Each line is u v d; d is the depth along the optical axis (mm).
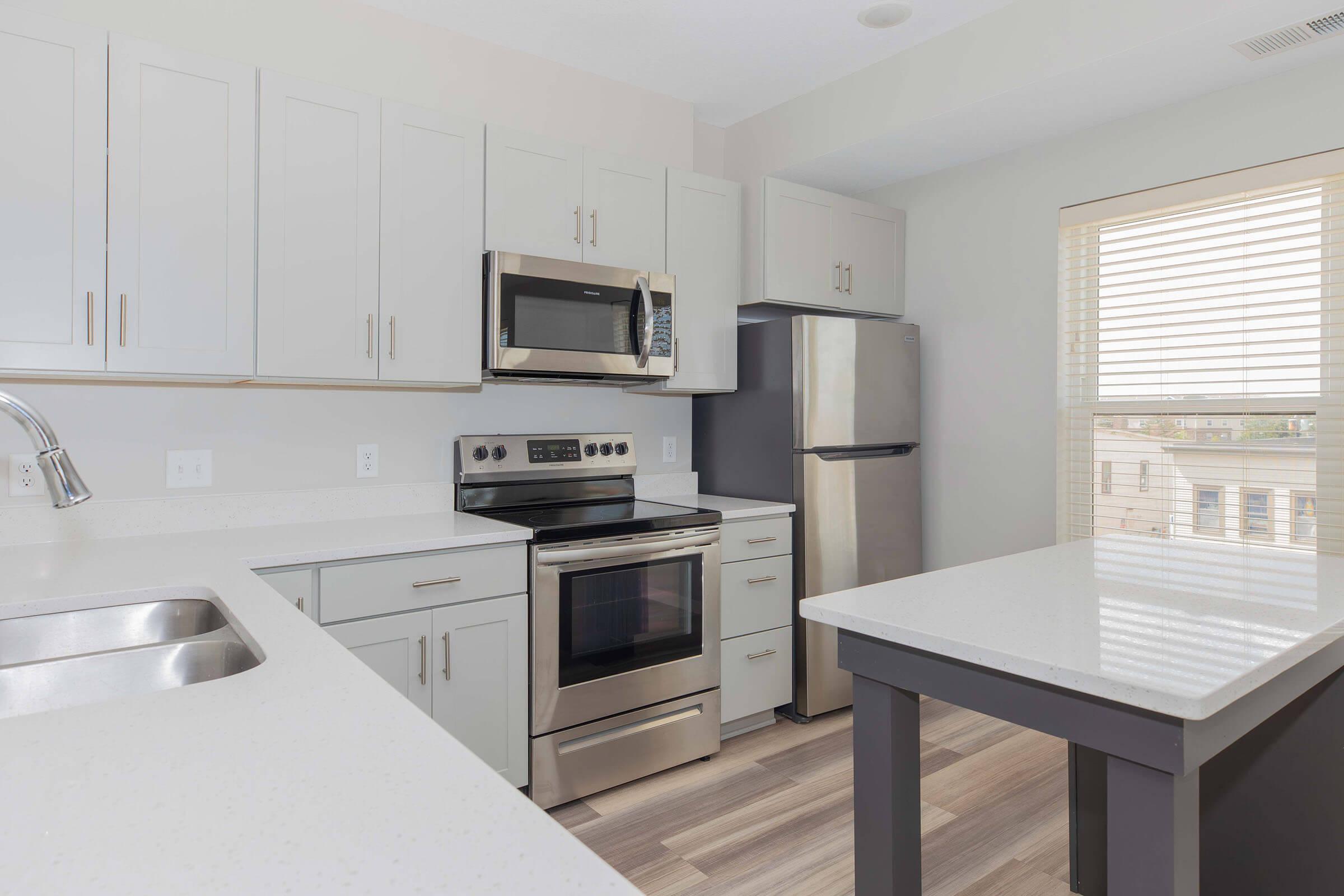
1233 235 2584
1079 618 1354
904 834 1430
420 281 2348
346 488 2521
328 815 580
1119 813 1108
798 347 2965
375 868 503
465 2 2551
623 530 2441
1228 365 2605
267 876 492
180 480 2262
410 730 758
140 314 1929
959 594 1542
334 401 2521
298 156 2146
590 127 3064
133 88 1916
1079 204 2953
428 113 2365
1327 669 1373
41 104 1809
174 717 789
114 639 1423
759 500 3127
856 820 1468
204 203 2010
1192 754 1040
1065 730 1154
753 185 3186
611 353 2701
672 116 3297
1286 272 2479
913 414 3316
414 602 2098
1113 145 2854
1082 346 2984
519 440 2812
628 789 2463
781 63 2986
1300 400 2447
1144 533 2814
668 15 2633
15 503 2033
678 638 2586
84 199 1855
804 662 2973
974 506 3303
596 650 2400
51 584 1485
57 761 678
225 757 690
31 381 2051
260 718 787
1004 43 2584
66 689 1165
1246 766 1642
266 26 2404
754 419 3146
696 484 3391
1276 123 2461
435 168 2377
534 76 2924
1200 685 1010
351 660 993
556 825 570
